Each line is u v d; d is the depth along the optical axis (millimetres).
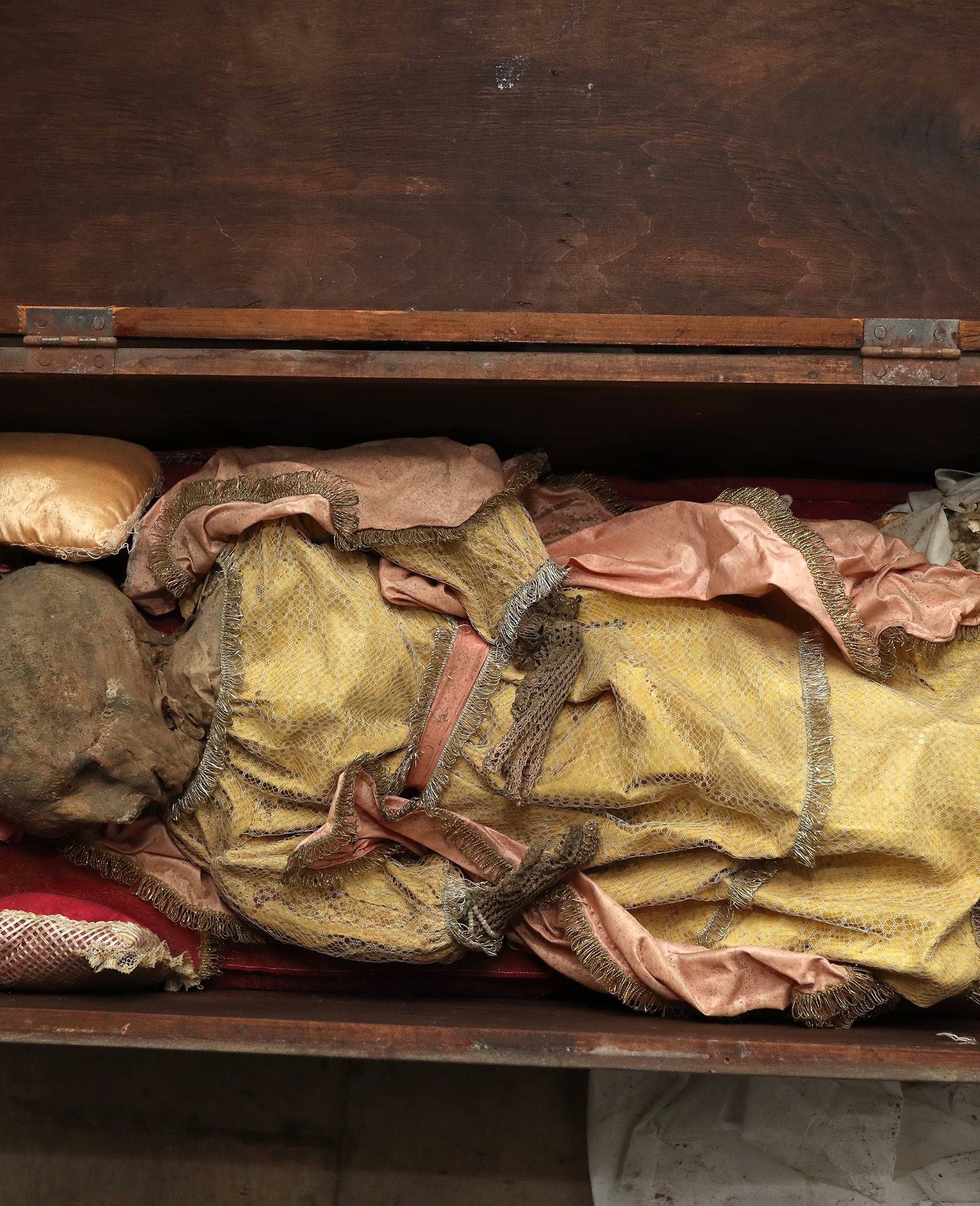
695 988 1489
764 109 1650
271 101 1661
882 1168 1698
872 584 1588
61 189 1661
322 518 1543
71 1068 1864
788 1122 1713
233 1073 1865
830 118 1649
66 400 1639
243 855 1552
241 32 1657
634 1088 1768
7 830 1532
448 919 1559
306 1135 1846
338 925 1560
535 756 1505
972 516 1799
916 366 1499
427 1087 1860
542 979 1707
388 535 1566
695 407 1644
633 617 1617
